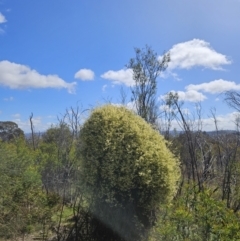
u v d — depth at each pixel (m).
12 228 6.17
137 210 5.41
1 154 7.49
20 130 21.53
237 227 3.44
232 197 6.20
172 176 5.60
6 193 6.66
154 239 5.21
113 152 5.33
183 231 3.90
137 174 5.33
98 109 5.75
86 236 5.61
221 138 9.58
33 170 8.71
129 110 5.99
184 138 9.95
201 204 4.09
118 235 5.40
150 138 5.68
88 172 5.42
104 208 5.44
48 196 6.95
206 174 7.74
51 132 15.74
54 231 6.00
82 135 5.61
